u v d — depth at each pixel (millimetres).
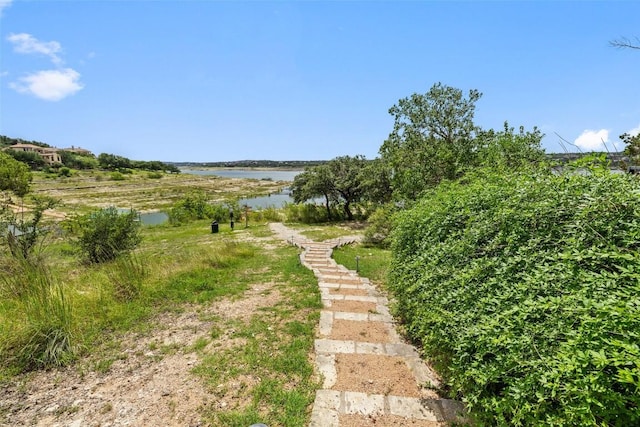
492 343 1804
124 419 2385
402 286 3779
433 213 3547
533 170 2711
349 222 21594
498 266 2299
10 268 4680
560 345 1514
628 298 1377
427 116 10617
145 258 7180
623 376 1174
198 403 2549
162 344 3564
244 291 5551
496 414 1840
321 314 4434
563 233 1987
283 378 2873
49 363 3152
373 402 2535
